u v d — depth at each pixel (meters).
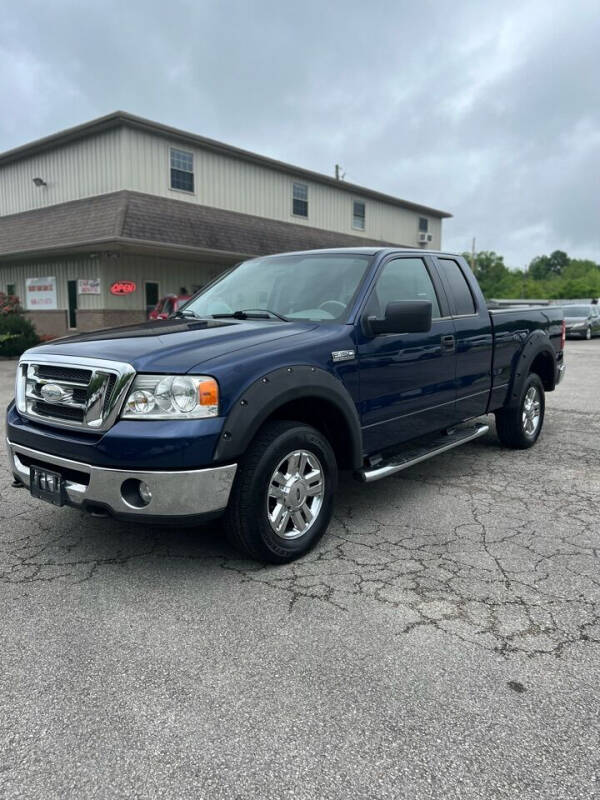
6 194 21.44
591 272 91.31
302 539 3.62
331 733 2.18
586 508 4.52
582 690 2.41
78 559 3.64
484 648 2.70
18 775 2.00
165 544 3.87
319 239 23.92
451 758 2.06
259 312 4.26
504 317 5.63
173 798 1.91
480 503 4.63
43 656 2.66
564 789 1.93
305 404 3.74
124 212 16.61
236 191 21.19
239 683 2.46
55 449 3.31
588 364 15.09
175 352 3.23
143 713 2.29
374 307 4.16
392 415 4.26
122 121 17.27
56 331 19.30
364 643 2.74
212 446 3.06
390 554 3.70
